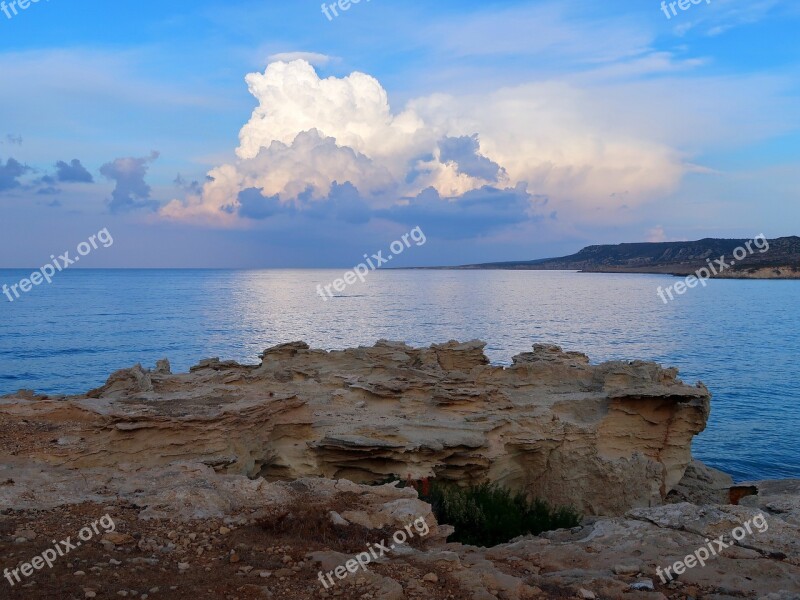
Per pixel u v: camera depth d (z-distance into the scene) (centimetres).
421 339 11112
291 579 989
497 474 2791
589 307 19788
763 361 10044
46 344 10456
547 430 2950
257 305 19338
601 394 3372
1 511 1177
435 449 2553
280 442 2625
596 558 1222
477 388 3156
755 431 5888
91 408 2188
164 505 1247
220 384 3144
